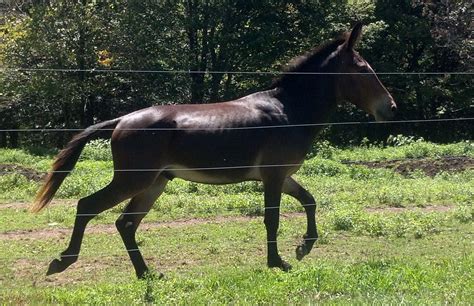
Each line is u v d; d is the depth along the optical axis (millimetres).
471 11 38406
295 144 9641
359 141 38375
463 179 20625
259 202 15430
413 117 40531
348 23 37469
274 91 9836
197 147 9250
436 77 40000
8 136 35594
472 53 38875
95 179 18422
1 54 32875
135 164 9109
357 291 8078
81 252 11398
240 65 36812
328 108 10062
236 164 9422
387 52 40906
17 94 32906
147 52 34906
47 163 23953
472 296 7828
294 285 8258
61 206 15773
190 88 35906
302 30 36562
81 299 8062
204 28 35906
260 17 36531
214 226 13555
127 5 34344
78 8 32406
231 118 9422
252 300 7758
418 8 40125
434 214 14391
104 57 33688
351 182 19375
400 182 19703
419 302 7559
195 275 9438
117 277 9742
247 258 10977
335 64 10031
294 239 12422
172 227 13492
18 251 11484
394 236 12562
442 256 10633
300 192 9961
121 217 9562
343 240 12312
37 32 32156
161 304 7742
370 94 10039
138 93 35344
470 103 39656
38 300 8023
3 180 18781
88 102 34906
